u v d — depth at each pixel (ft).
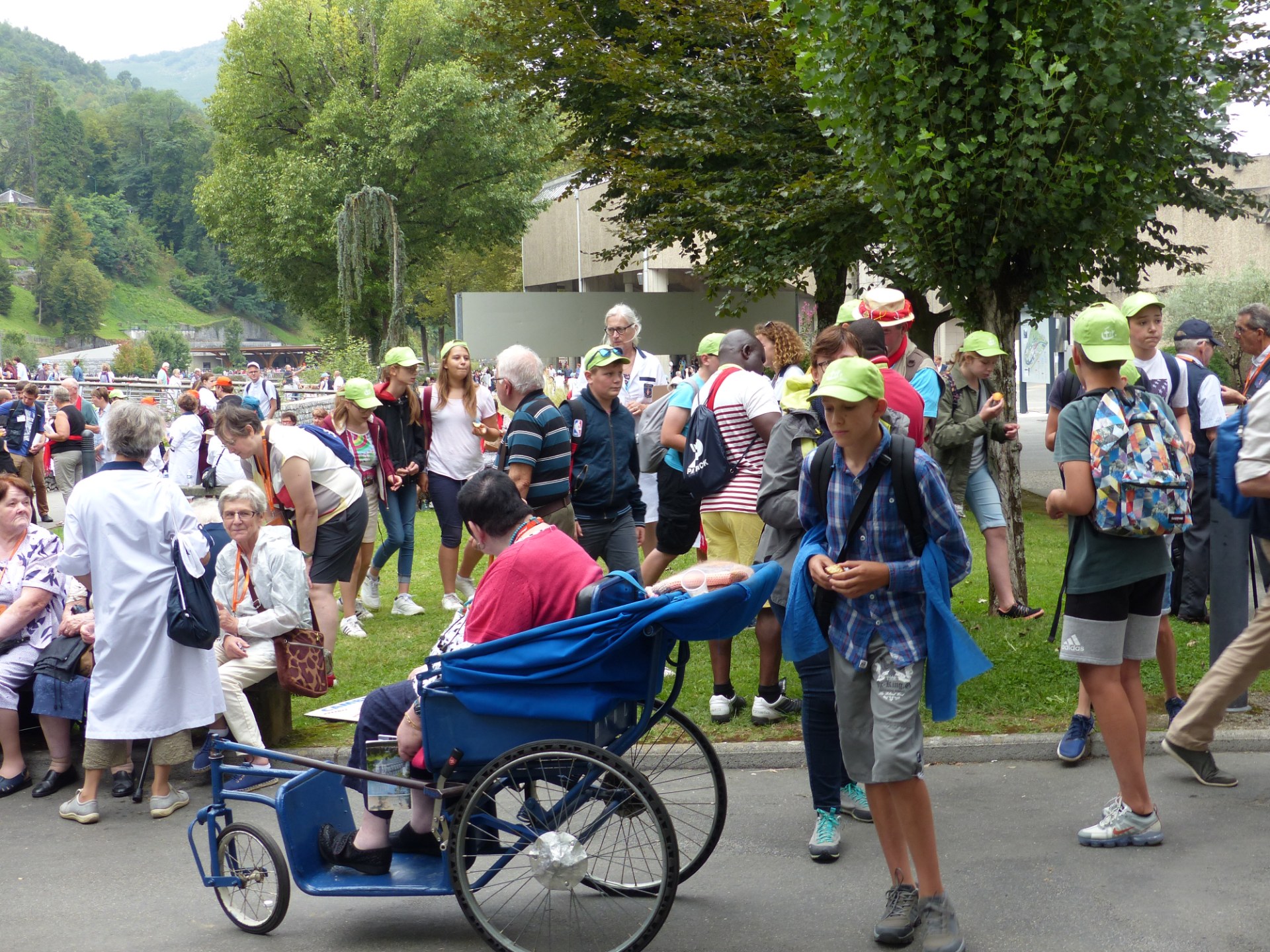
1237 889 14.24
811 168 48.03
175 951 14.15
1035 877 14.90
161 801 18.99
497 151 167.63
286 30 172.96
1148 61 22.44
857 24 23.03
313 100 177.27
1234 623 20.02
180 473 45.75
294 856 14.44
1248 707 20.36
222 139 184.96
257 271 176.04
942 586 13.03
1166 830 16.12
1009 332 26.43
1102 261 45.98
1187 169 42.01
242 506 20.63
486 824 13.73
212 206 174.81
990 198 24.07
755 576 13.76
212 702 19.16
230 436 25.31
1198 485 25.68
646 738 17.07
